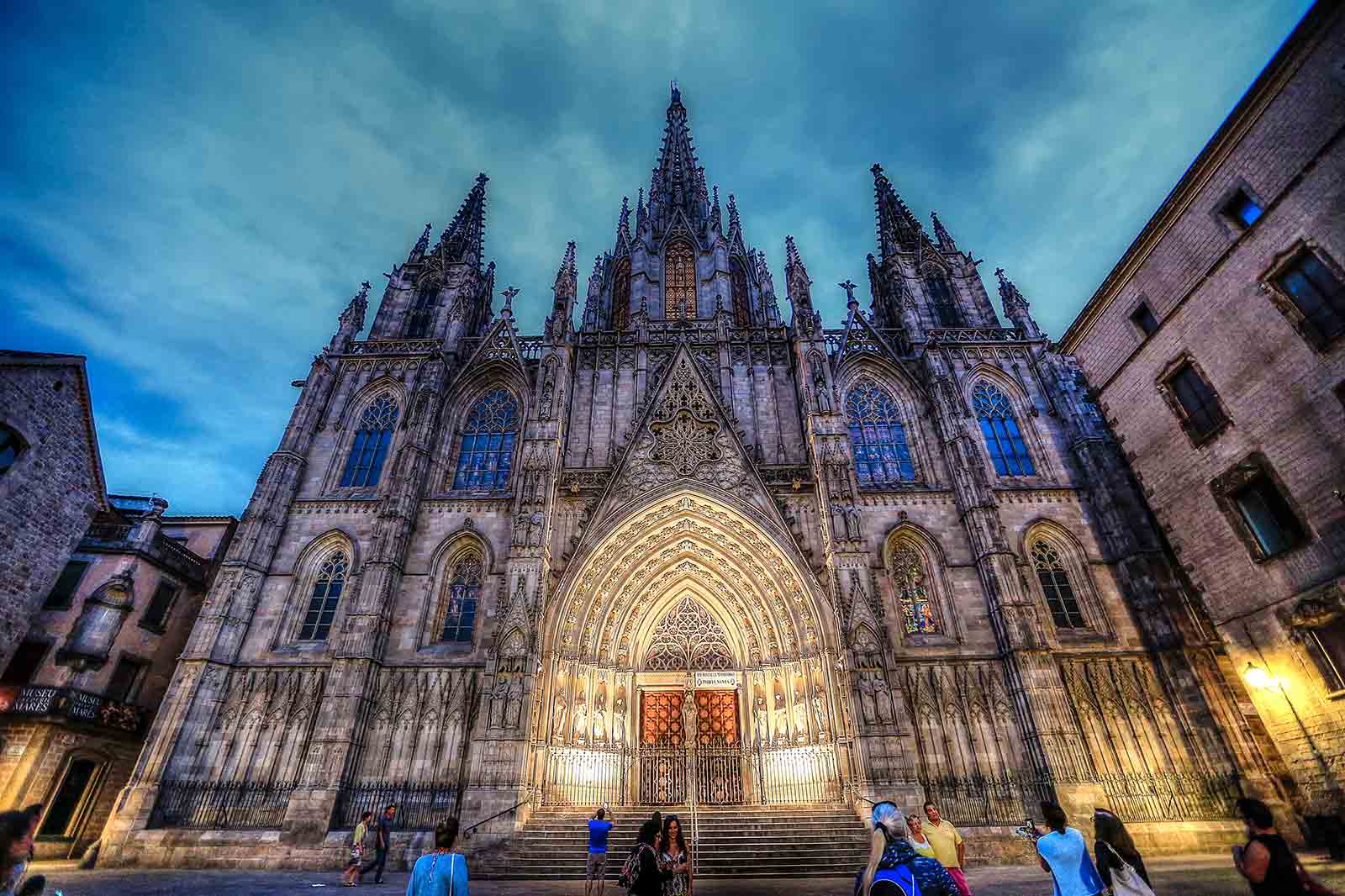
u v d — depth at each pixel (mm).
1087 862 8312
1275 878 7309
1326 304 21578
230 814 28328
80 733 32312
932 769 29031
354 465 40344
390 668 31969
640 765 31031
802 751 29891
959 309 47594
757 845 23984
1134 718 29891
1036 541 35562
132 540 36875
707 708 32812
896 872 6867
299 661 32344
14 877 7270
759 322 50875
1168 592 31500
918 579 34906
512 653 28625
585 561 32750
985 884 19094
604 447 38625
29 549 26875
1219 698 28719
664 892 11820
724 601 35062
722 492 34781
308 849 25969
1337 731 21688
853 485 33125
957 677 31281
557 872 22984
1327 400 21672
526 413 41719
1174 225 26859
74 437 28875
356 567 35469
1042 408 40469
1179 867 20797
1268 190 23094
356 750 29250
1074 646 31969
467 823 24875
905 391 42438
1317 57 21141
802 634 31938
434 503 37594
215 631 32156
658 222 57469
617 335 44125
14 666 32844
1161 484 28406
